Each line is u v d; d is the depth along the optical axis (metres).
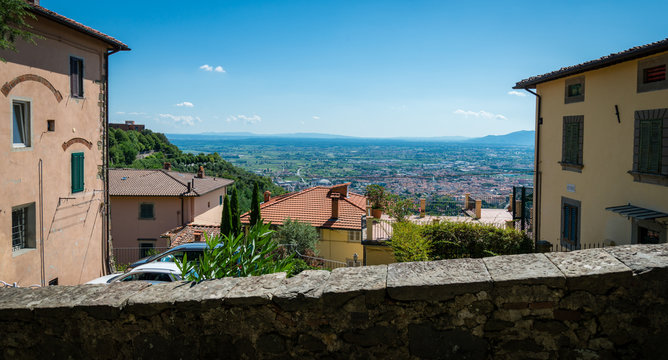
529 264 3.19
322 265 19.86
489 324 3.06
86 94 14.61
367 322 3.15
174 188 29.36
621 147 12.14
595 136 13.30
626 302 2.97
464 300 3.07
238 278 3.60
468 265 3.28
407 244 12.14
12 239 11.94
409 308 3.12
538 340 3.03
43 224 12.79
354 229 23.83
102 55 15.44
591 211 13.53
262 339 3.28
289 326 3.24
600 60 12.31
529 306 3.03
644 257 3.08
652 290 2.95
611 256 3.15
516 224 20.25
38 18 12.20
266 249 4.64
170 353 3.38
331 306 3.18
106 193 15.98
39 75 12.41
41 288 3.77
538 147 16.91
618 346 2.99
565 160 14.98
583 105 13.91
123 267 18.42
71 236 14.09
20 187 11.91
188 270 4.24
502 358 3.07
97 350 3.46
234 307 3.30
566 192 14.96
